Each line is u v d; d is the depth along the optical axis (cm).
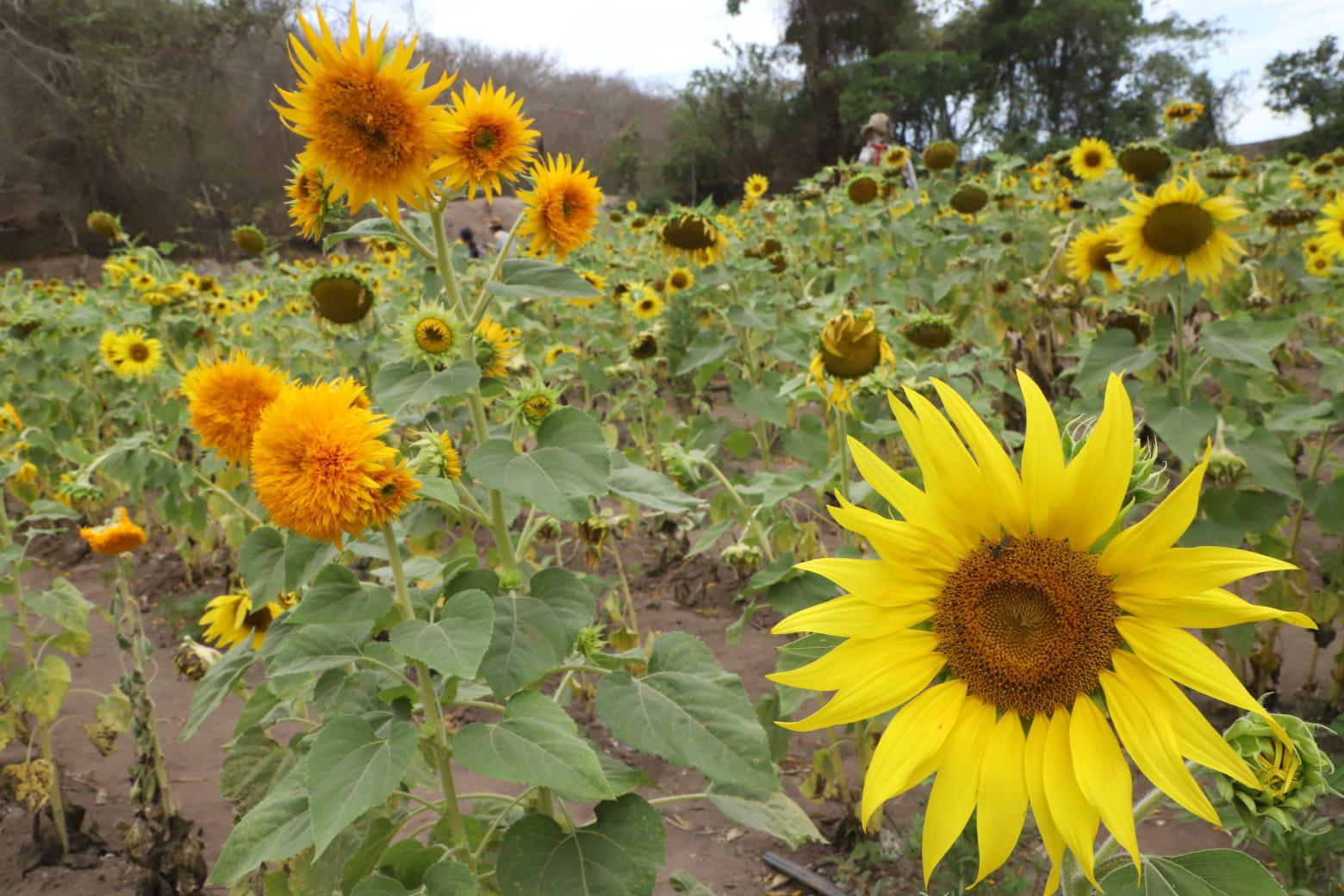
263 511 490
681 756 175
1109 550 127
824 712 131
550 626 183
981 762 129
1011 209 783
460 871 172
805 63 4772
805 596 254
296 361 710
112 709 319
